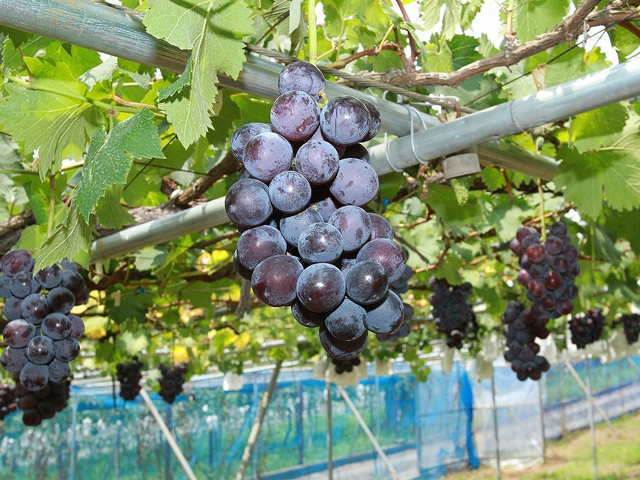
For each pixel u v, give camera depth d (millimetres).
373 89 3062
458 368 19328
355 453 16719
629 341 8641
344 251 1480
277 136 1524
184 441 14117
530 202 5336
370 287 1358
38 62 1999
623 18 2146
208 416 14609
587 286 5520
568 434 22969
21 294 2617
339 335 1413
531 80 3127
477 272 6883
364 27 2773
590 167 3229
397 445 17359
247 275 1639
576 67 2822
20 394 3107
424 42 2889
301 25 2137
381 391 17516
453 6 2629
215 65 1786
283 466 15414
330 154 1469
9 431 11719
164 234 3250
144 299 5277
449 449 18438
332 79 2936
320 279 1346
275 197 1456
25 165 3547
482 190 4309
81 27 1661
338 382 8883
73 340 2637
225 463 14578
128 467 13211
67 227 1968
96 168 1655
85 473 12570
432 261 5445
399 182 3377
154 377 11102
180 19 1670
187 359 9516
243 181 1529
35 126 2084
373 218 1601
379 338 4496
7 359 2574
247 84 2027
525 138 3375
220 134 2686
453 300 5082
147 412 13773
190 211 3150
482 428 19781
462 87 3236
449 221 3898
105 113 2221
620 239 4895
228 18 1738
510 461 19156
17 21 1581
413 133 2447
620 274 6070
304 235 1407
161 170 3412
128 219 2846
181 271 5180
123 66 2389
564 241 3727
